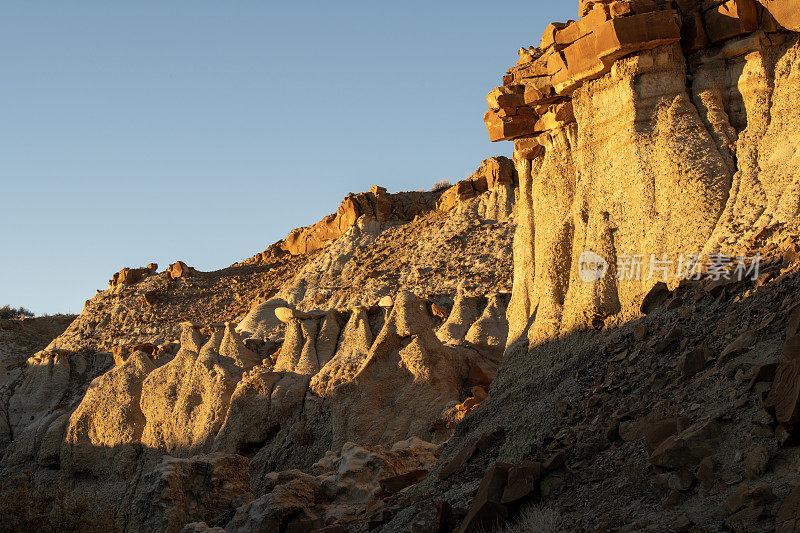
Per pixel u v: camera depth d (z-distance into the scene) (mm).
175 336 64125
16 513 17141
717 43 15258
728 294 12656
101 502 37375
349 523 15688
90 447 40625
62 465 40875
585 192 16094
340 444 29844
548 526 10320
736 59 15141
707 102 15055
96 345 65438
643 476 10359
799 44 14523
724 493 9250
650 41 15102
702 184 14258
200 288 73750
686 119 14977
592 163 16156
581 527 10031
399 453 20391
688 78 15477
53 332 72812
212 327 43000
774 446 9352
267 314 52219
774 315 11438
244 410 34875
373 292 54969
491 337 37000
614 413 12148
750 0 14836
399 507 14102
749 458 9375
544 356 15625
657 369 12508
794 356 9906
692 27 15250
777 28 14828
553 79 16875
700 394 11211
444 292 50000
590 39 15734
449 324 40500
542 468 11555
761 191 13633
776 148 13938
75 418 41312
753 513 8508
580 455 11625
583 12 16672
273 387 35094
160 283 74000
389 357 31359
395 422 29484
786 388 9430
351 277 60188
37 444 44281
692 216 14102
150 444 38594
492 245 54906
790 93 14195
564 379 14445
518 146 18641
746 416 10055
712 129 14883
